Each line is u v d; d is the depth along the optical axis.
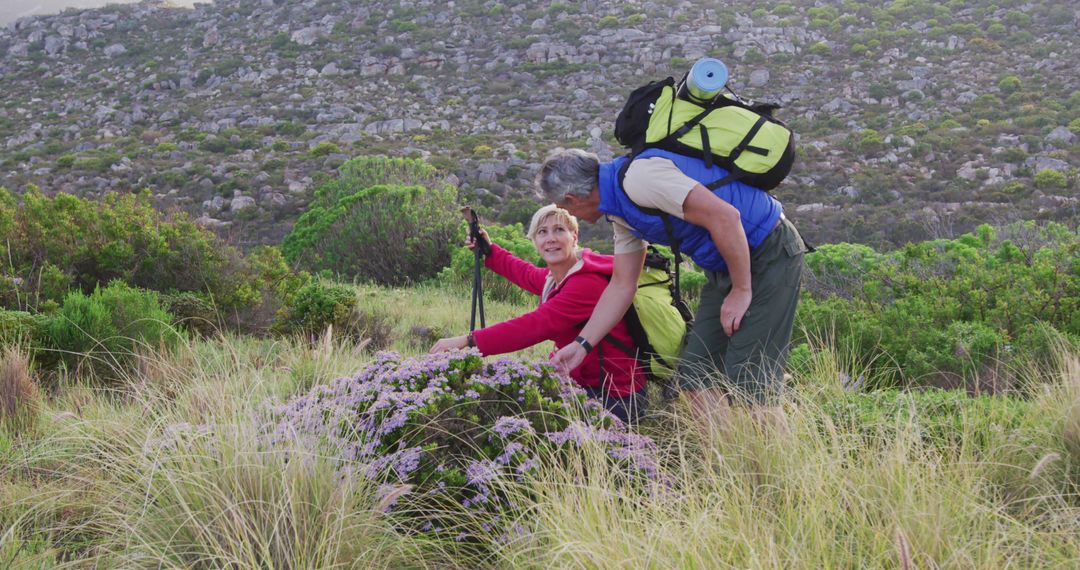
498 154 46.97
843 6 84.44
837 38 76.38
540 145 51.56
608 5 86.19
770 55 73.12
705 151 3.12
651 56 73.50
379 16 88.06
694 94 3.15
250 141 55.69
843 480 2.67
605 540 2.39
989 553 2.26
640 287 3.78
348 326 6.81
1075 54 64.38
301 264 16.78
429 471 2.95
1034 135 48.50
